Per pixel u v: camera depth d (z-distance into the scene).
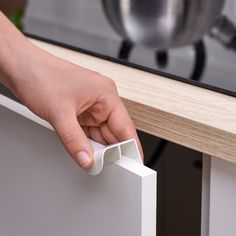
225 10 1.02
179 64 0.79
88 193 0.63
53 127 0.63
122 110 0.65
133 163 0.58
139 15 0.98
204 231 0.68
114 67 0.79
